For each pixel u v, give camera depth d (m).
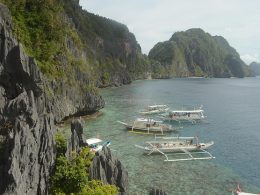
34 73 46.12
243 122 102.06
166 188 49.62
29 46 84.75
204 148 69.50
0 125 37.34
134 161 61.09
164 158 63.19
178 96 169.62
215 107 134.75
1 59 47.84
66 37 108.19
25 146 32.06
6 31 49.31
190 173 56.03
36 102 45.75
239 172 57.12
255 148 72.25
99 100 102.50
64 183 35.19
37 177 34.03
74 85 93.00
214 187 50.53
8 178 30.00
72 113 90.50
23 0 90.50
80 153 40.28
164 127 85.69
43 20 92.50
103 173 37.97
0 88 44.22
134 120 93.56
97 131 82.44
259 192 49.31
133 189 48.88
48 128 36.47
